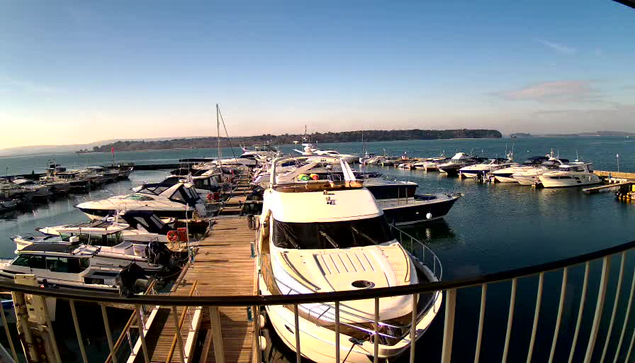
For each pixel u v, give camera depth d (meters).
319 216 8.46
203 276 11.41
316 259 7.50
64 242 13.61
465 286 2.28
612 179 38.09
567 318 10.42
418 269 9.00
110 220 18.98
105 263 12.95
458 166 52.84
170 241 16.61
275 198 9.52
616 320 10.02
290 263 7.45
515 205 28.62
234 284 10.77
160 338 8.02
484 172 45.34
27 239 16.05
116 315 11.70
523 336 9.78
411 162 66.81
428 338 9.38
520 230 21.23
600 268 14.13
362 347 5.96
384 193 23.17
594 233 20.20
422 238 20.28
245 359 7.34
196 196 23.92
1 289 2.56
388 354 5.88
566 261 2.54
